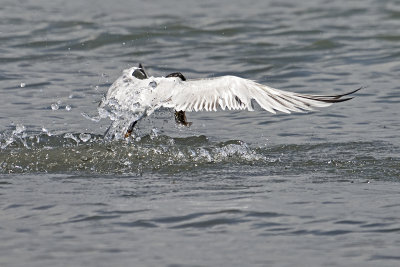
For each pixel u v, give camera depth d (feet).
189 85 36.50
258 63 72.02
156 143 46.96
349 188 36.68
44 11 94.73
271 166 41.68
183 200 34.50
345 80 65.46
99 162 42.11
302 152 45.01
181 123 43.39
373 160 42.45
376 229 30.32
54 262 26.96
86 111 55.88
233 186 37.17
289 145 46.65
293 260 27.20
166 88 37.50
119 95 39.32
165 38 82.33
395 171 40.09
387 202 34.04
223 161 42.88
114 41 80.69
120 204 33.88
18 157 42.75
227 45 79.56
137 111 38.40
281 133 50.39
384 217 31.81
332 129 50.96
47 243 28.86
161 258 27.37
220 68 70.18
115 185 37.55
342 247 28.40
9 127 50.85
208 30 85.51
